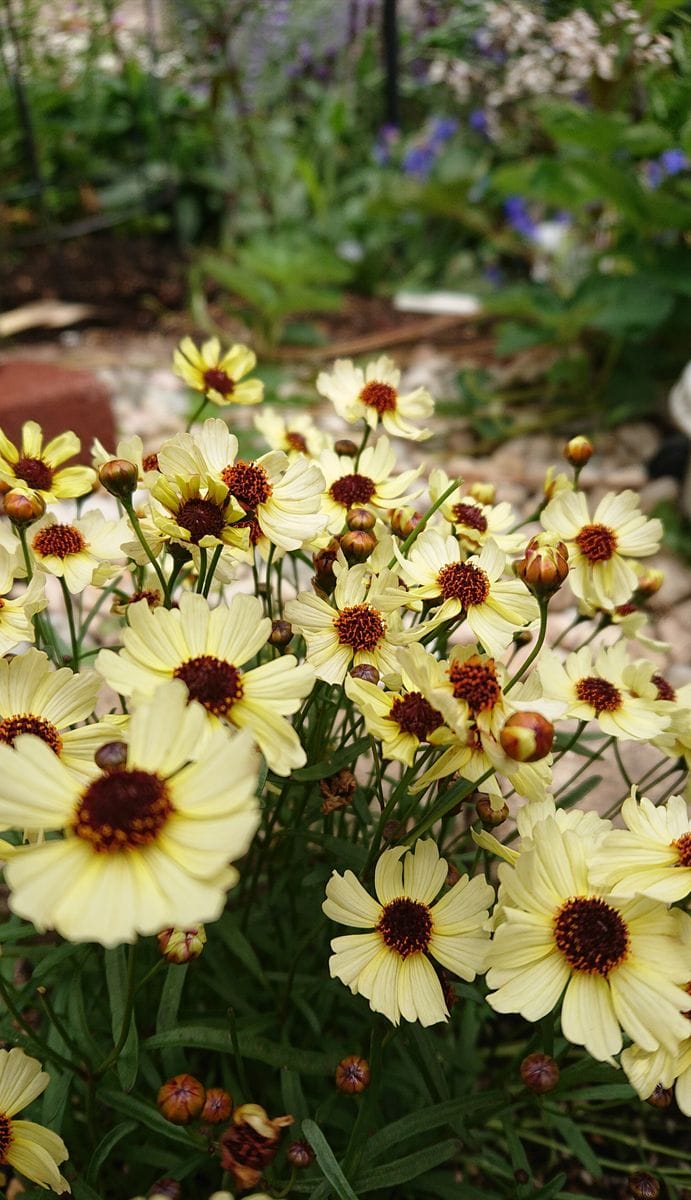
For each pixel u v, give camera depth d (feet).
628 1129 1.31
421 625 0.95
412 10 4.10
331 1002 1.15
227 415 2.78
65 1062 0.95
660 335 3.01
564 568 0.88
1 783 0.70
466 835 1.27
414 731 0.88
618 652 1.11
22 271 3.48
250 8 3.50
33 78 3.65
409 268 3.78
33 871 0.68
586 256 3.41
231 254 3.59
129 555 0.97
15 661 0.87
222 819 0.69
